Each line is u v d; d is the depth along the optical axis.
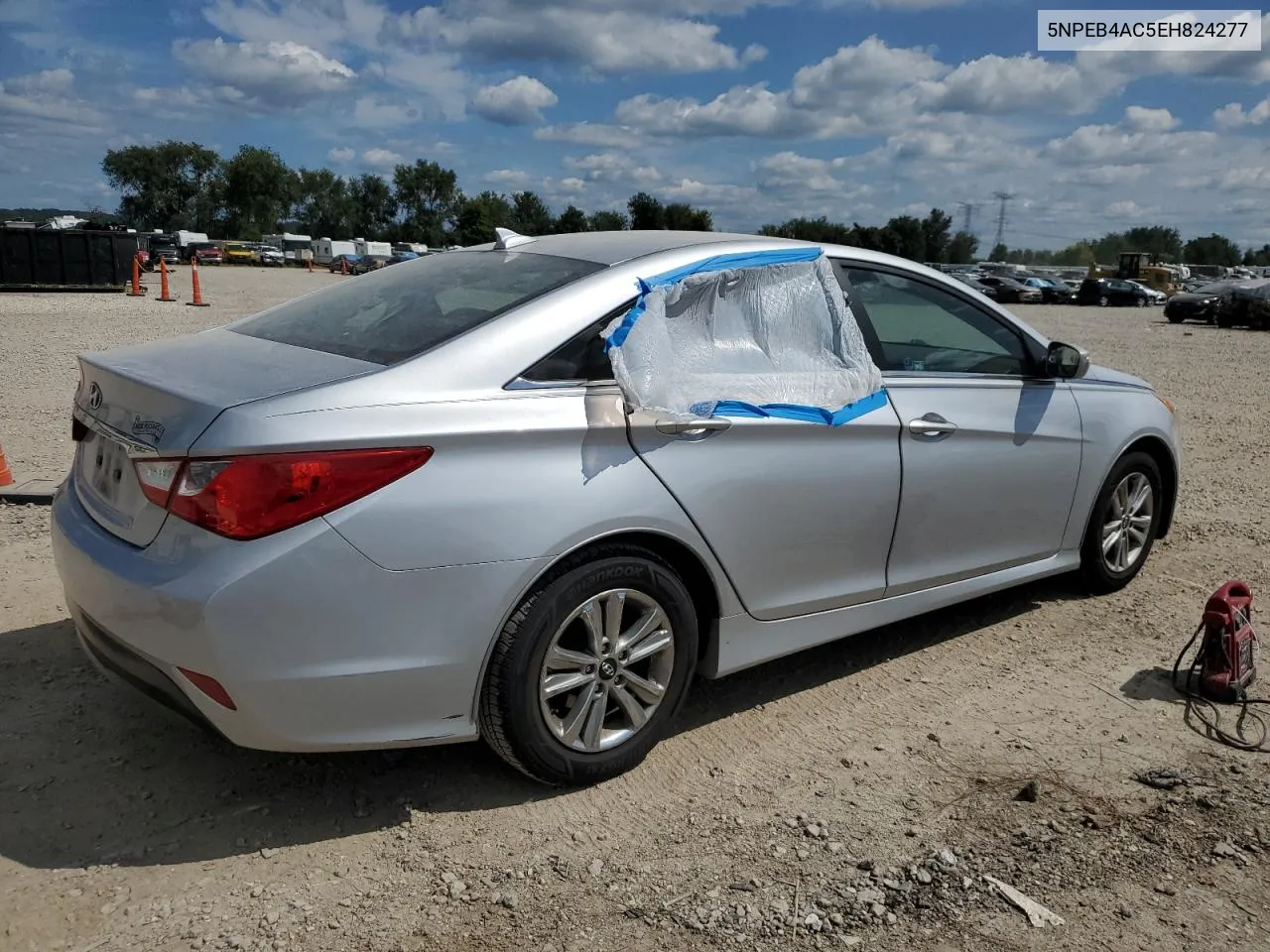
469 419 2.73
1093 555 4.78
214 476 2.50
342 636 2.58
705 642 3.39
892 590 3.85
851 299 3.72
